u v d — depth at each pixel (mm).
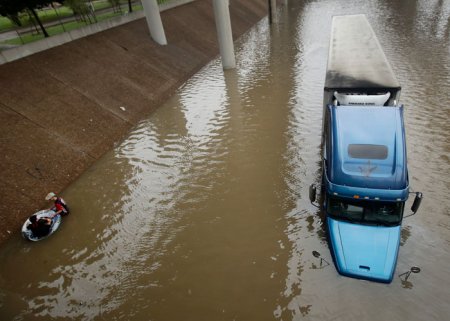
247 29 48719
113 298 11359
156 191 16172
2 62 20938
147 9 31547
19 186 15711
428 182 14484
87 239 13852
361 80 14555
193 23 41312
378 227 10680
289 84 27141
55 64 23594
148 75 28500
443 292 10258
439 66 26891
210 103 25453
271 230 13320
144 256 12828
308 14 53844
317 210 13922
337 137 11062
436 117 19531
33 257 13234
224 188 15883
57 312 11078
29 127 18531
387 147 10422
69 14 41312
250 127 21000
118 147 20438
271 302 10672
